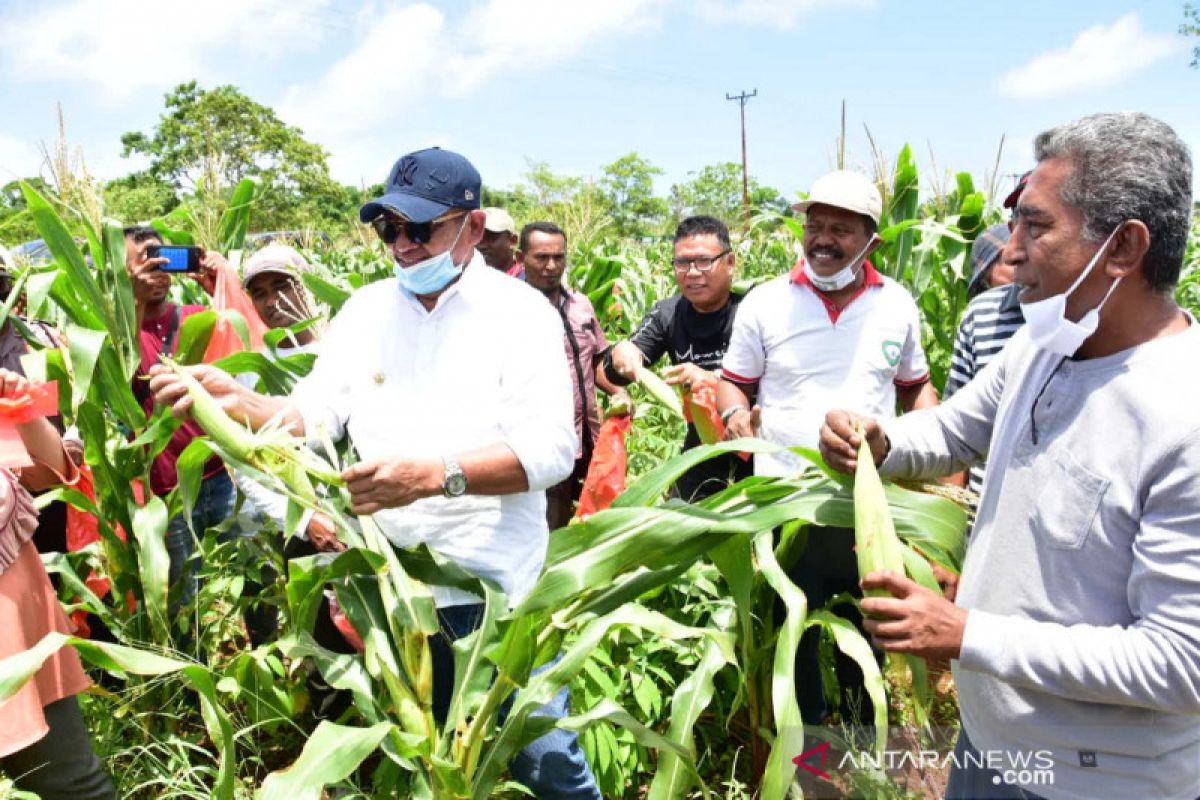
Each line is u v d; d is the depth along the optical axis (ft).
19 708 7.77
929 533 7.38
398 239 7.92
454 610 8.50
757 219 24.66
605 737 10.74
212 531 11.82
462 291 8.23
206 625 13.20
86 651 6.92
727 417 11.77
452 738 8.25
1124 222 5.07
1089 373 5.43
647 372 14.06
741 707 12.26
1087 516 5.31
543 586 7.13
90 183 11.87
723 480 13.38
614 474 13.01
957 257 18.13
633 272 28.19
